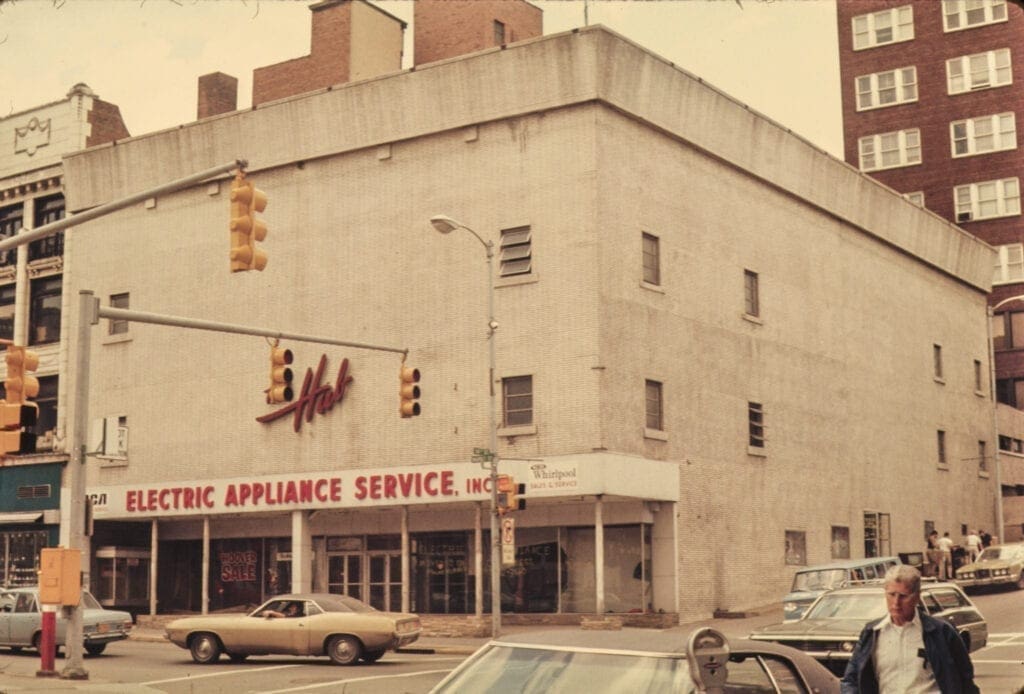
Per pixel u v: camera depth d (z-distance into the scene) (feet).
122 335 153.69
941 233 189.98
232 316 145.07
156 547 147.33
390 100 134.51
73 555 78.13
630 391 124.77
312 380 138.51
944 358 192.44
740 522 138.21
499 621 111.14
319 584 139.03
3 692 67.51
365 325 135.85
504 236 128.26
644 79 128.16
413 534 135.13
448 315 130.72
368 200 137.39
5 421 63.82
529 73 126.31
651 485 124.26
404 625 91.50
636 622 121.90
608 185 124.98
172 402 148.56
